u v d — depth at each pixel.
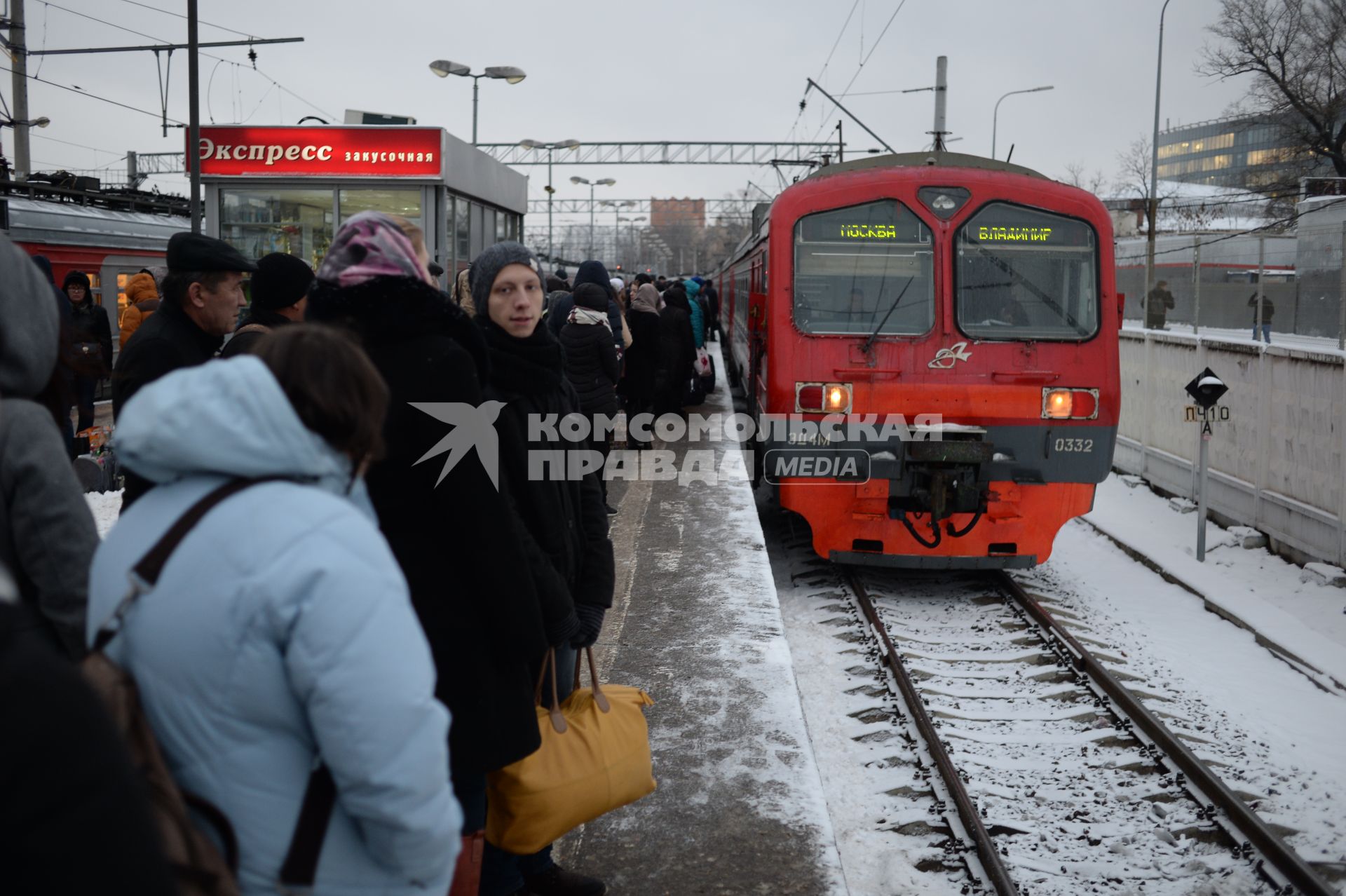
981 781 5.27
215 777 1.51
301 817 1.54
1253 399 11.64
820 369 8.06
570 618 2.75
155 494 1.61
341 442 1.67
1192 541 11.52
